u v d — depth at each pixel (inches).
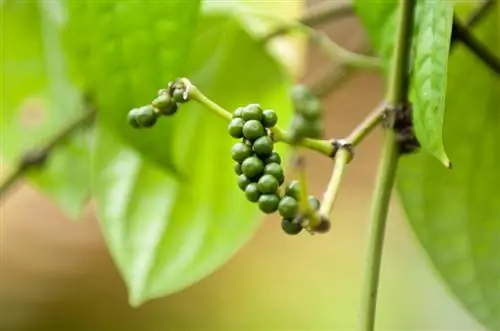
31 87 25.9
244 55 23.9
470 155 21.3
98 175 23.1
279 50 25.7
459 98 21.5
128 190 22.9
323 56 28.9
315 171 35.3
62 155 25.4
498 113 21.4
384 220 18.6
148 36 20.4
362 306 18.3
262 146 17.2
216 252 22.6
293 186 16.8
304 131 22.4
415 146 18.8
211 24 24.0
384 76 20.3
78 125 25.0
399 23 19.1
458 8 22.5
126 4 20.3
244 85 23.9
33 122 26.1
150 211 22.8
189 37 20.4
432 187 21.2
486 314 20.7
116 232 22.7
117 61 20.5
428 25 18.8
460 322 38.3
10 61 25.8
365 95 34.6
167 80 20.4
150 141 20.6
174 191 22.9
